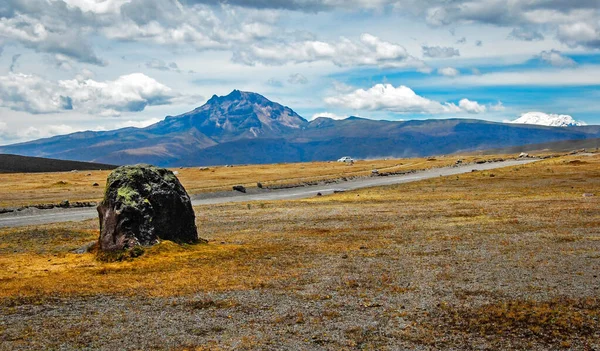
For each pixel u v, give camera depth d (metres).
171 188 41.38
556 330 20.75
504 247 38.56
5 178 152.25
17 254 39.00
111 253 36.97
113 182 39.41
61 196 96.06
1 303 25.44
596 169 131.62
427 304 24.45
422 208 67.25
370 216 60.62
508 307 23.69
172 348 19.06
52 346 19.30
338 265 33.75
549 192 83.44
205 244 42.53
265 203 79.44
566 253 35.59
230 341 19.80
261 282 29.33
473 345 19.33
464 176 128.00
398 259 35.31
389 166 194.12
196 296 26.56
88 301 25.88
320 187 117.00
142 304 25.23
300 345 19.33
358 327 21.34
